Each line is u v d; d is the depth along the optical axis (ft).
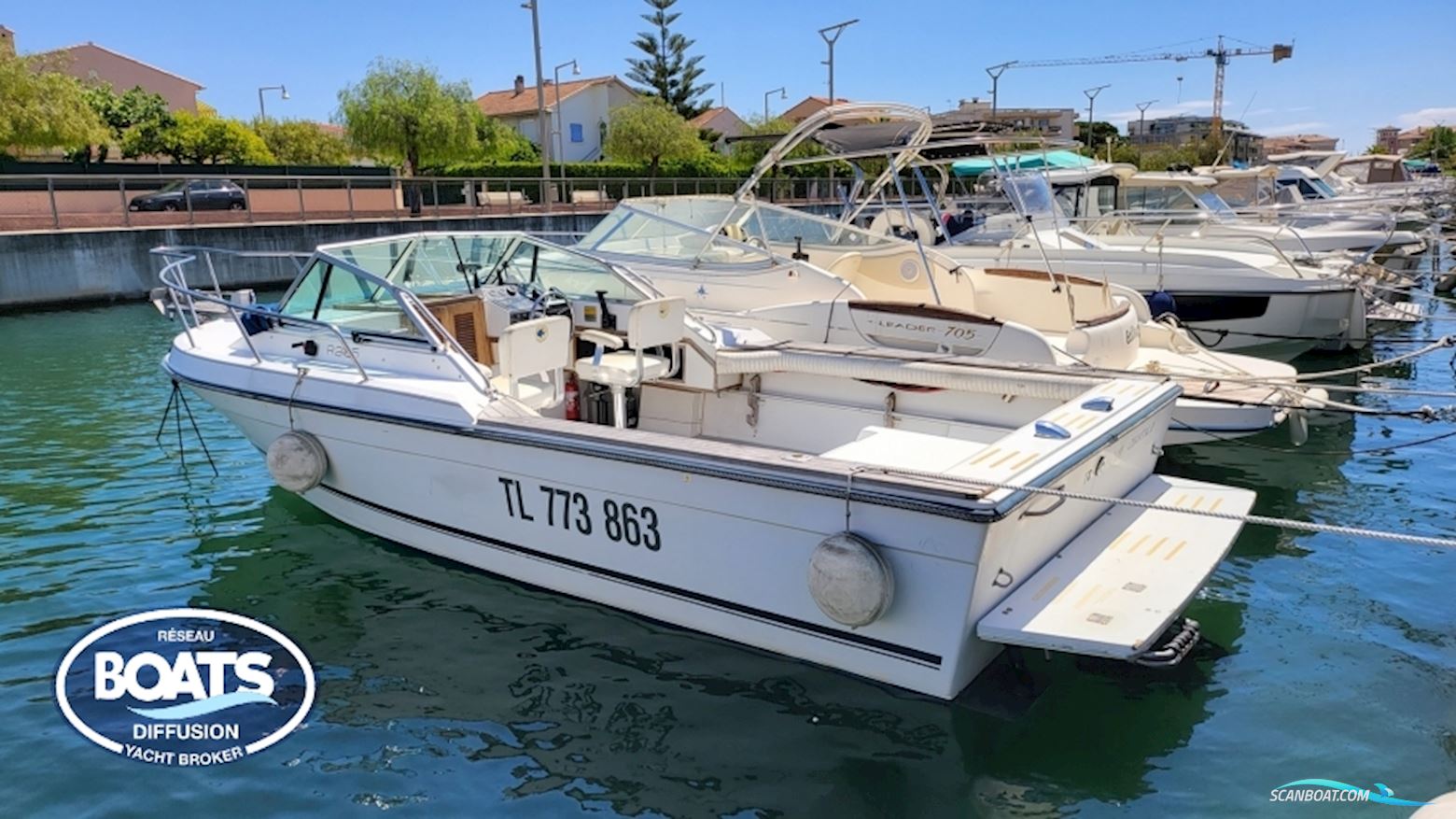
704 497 14.14
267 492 23.44
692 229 29.43
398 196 86.79
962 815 11.73
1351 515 22.45
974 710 13.28
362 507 19.10
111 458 26.48
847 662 13.74
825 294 27.35
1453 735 13.30
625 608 15.94
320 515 21.50
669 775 12.55
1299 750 12.99
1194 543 14.17
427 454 17.33
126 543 20.39
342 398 18.02
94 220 68.33
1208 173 54.70
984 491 11.81
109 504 22.71
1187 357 26.99
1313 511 22.74
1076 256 37.27
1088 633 11.70
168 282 21.66
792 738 13.16
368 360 18.93
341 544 19.80
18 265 58.80
